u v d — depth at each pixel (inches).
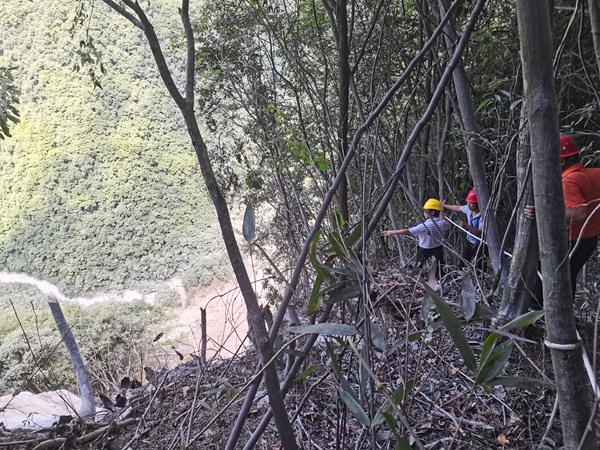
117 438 101.1
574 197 97.1
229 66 263.6
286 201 245.1
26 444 96.7
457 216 197.2
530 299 106.1
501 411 89.2
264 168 279.7
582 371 42.5
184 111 50.3
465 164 200.4
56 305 116.7
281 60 281.3
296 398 97.8
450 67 59.9
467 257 173.0
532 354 101.1
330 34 222.2
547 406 89.3
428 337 61.1
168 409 107.8
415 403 91.0
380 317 90.7
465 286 54.6
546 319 43.3
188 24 54.5
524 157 98.6
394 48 190.7
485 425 84.7
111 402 115.0
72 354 117.8
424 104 170.9
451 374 95.0
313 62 238.2
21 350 456.1
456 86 119.6
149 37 50.1
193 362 135.9
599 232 107.3
